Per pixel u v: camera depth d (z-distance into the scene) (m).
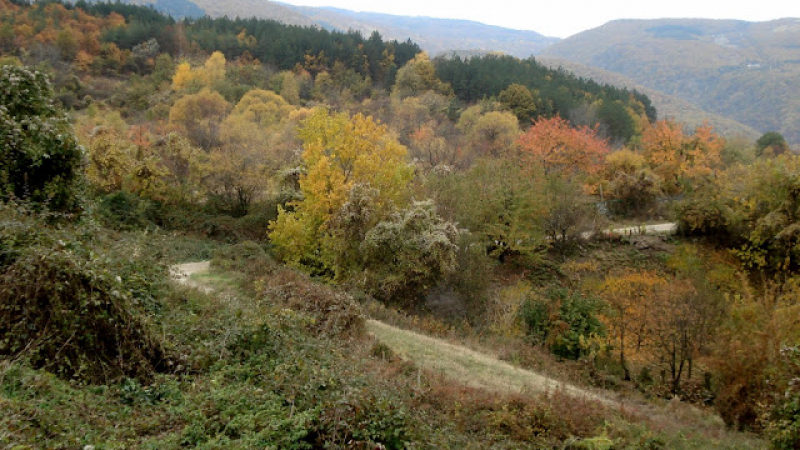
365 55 101.88
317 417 6.74
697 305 18.08
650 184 39.81
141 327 7.87
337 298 14.98
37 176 13.07
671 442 10.66
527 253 30.11
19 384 5.81
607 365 18.36
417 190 27.59
